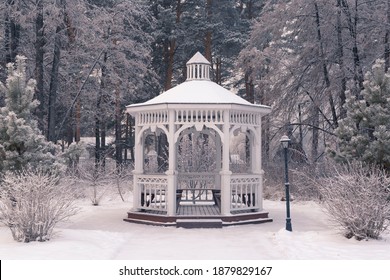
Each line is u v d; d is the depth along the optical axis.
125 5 22.92
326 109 22.08
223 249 9.18
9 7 18.86
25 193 9.56
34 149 12.16
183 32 28.41
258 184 13.87
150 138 35.22
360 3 19.66
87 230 11.38
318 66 20.53
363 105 13.07
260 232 11.44
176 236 10.86
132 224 12.96
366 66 19.11
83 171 19.19
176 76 33.56
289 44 22.53
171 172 12.89
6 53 20.70
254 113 13.91
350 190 9.98
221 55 32.84
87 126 28.41
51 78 21.11
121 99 26.27
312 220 13.63
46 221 9.53
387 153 12.36
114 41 25.69
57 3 19.75
